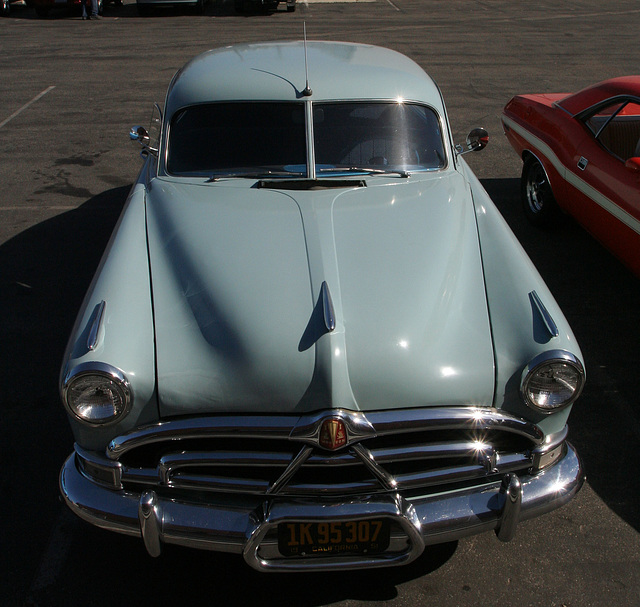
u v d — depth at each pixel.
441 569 2.75
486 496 2.42
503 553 2.82
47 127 8.62
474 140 4.15
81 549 2.83
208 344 2.46
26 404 3.68
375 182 3.40
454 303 2.65
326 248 2.80
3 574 2.71
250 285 2.64
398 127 3.61
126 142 8.05
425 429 2.34
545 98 5.86
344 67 3.84
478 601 2.61
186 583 2.69
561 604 2.59
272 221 3.03
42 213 6.12
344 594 2.64
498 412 2.40
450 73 11.49
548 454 2.49
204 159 3.50
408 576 2.72
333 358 2.31
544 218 5.74
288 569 2.37
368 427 2.28
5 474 3.20
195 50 13.15
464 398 2.38
